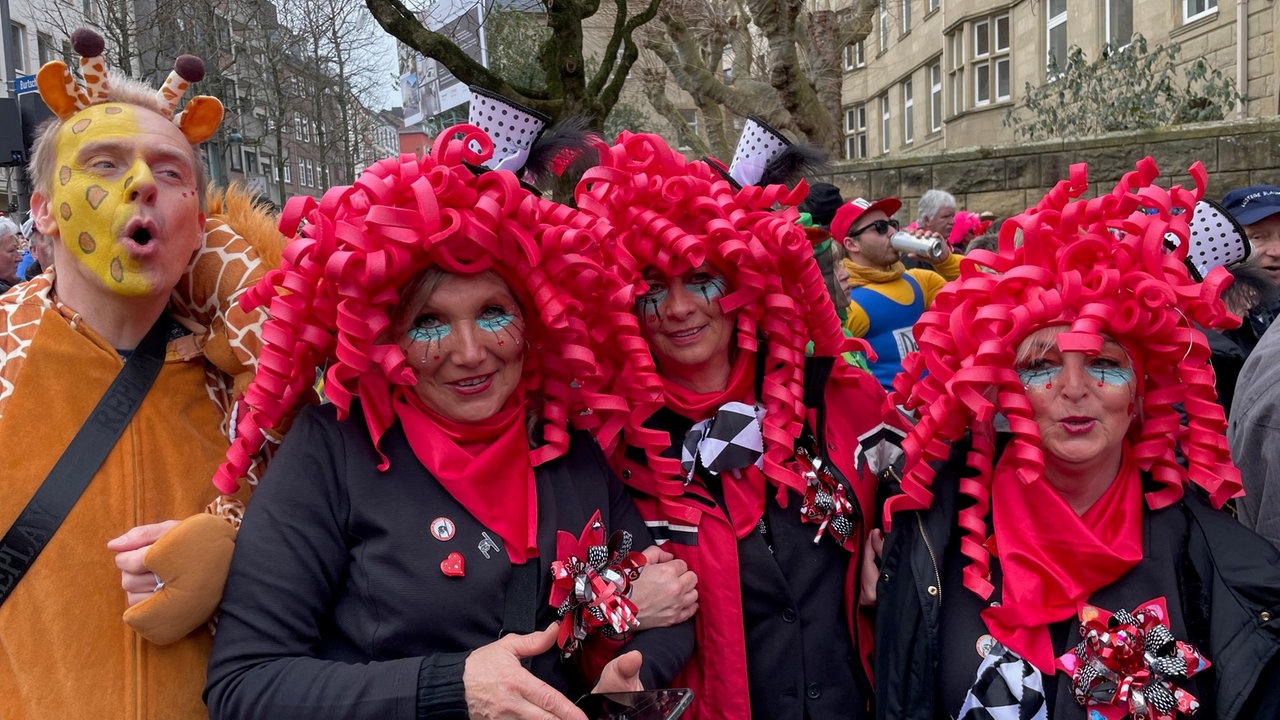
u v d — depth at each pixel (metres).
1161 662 1.53
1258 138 7.26
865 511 1.99
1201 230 2.78
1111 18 13.02
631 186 1.88
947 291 1.71
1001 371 1.61
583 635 1.64
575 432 1.83
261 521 1.52
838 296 3.45
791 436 1.93
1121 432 1.61
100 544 1.52
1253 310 2.89
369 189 1.50
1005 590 1.65
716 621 1.86
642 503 1.95
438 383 1.60
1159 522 1.68
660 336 1.95
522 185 1.75
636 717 1.50
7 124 5.35
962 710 1.62
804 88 8.37
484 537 1.56
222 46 16.92
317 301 1.54
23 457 1.51
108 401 1.57
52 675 1.47
